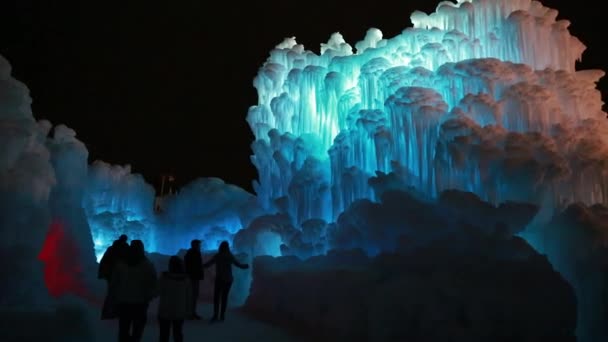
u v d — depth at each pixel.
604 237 7.52
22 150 8.45
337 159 10.39
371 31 12.44
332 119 11.43
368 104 10.48
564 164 8.45
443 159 8.84
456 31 10.53
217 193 15.62
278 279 9.39
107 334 7.41
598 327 7.17
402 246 8.35
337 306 7.89
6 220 7.69
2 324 6.00
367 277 8.02
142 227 15.00
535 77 9.58
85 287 10.13
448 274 7.49
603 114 10.30
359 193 9.95
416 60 10.44
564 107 9.77
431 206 8.59
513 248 7.64
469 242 7.84
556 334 6.88
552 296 6.96
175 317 6.24
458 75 9.63
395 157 9.61
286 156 12.00
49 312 6.35
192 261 9.05
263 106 13.36
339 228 9.49
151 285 6.12
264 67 13.41
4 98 8.85
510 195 8.52
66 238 10.30
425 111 9.16
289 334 8.13
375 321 7.41
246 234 12.21
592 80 10.27
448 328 6.95
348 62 11.38
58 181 10.69
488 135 8.71
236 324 8.75
